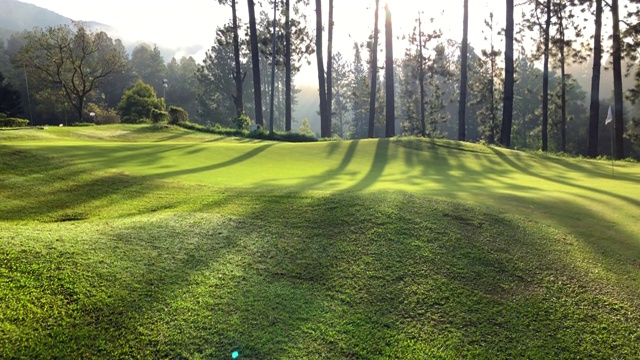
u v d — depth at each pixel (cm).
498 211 654
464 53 2395
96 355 321
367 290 431
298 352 345
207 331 357
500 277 469
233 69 7062
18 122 2659
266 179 907
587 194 862
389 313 400
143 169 957
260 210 627
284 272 454
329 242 521
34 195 711
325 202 652
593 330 396
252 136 2439
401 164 1298
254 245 507
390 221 573
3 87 5216
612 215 705
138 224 553
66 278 395
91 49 4562
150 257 459
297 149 1499
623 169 1457
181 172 950
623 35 2377
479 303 423
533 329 392
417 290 435
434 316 400
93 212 645
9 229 502
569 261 515
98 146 1258
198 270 443
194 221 576
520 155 1681
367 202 643
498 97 4212
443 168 1259
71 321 347
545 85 3005
